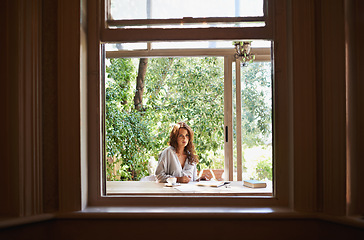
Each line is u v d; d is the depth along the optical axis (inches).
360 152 54.9
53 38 56.3
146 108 176.4
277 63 59.9
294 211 55.5
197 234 55.7
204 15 64.1
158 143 173.5
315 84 55.8
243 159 128.3
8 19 53.6
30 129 54.1
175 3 64.1
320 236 54.9
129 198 60.2
